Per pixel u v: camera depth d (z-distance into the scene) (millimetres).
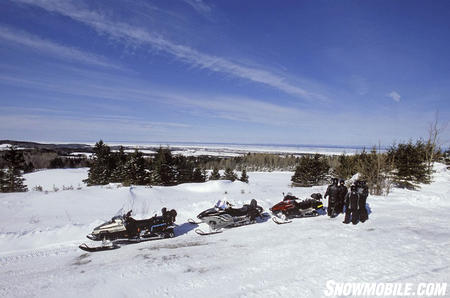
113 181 33281
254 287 5090
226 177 48844
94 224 8867
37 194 14703
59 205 12672
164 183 34625
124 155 36375
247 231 8930
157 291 5027
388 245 7137
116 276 5637
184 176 39656
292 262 6211
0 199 13117
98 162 34219
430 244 7188
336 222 9898
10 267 6148
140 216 10367
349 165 30094
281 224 9727
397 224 9375
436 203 12820
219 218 9109
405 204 12844
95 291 5051
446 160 31469
